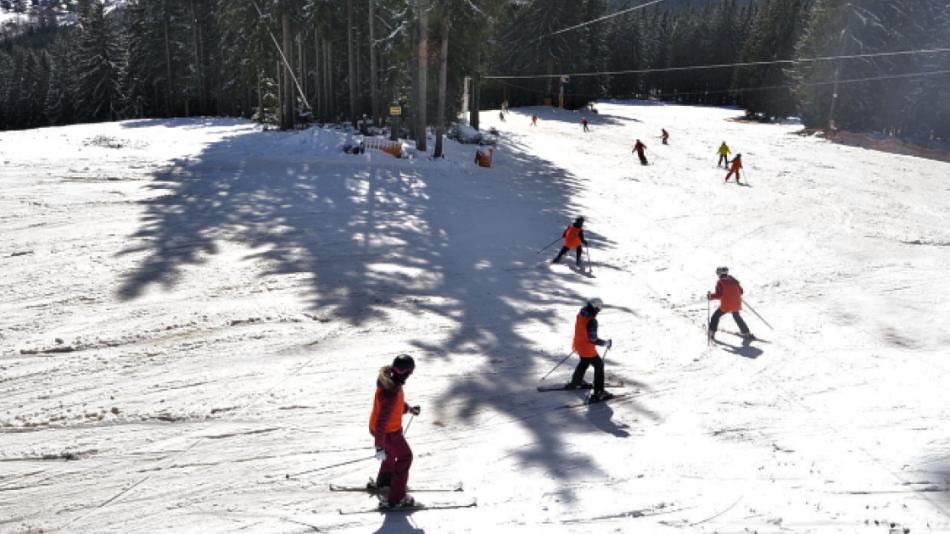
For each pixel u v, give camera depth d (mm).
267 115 47969
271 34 38969
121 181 20938
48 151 26219
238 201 19219
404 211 19750
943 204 26766
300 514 6117
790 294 14383
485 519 6094
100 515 6047
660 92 118312
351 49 38438
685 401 9023
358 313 11703
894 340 11633
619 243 18578
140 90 64125
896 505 6422
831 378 9891
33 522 5922
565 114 64312
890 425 8320
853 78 54562
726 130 56844
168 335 10328
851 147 46156
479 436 7863
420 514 6160
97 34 64812
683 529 5938
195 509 6168
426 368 9711
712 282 15172
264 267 13789
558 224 20172
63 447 7164
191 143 30172
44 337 10031
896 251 18281
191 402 8289
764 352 10961
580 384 9289
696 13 127812
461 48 34344
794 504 6414
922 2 55031
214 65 59062
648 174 31766
